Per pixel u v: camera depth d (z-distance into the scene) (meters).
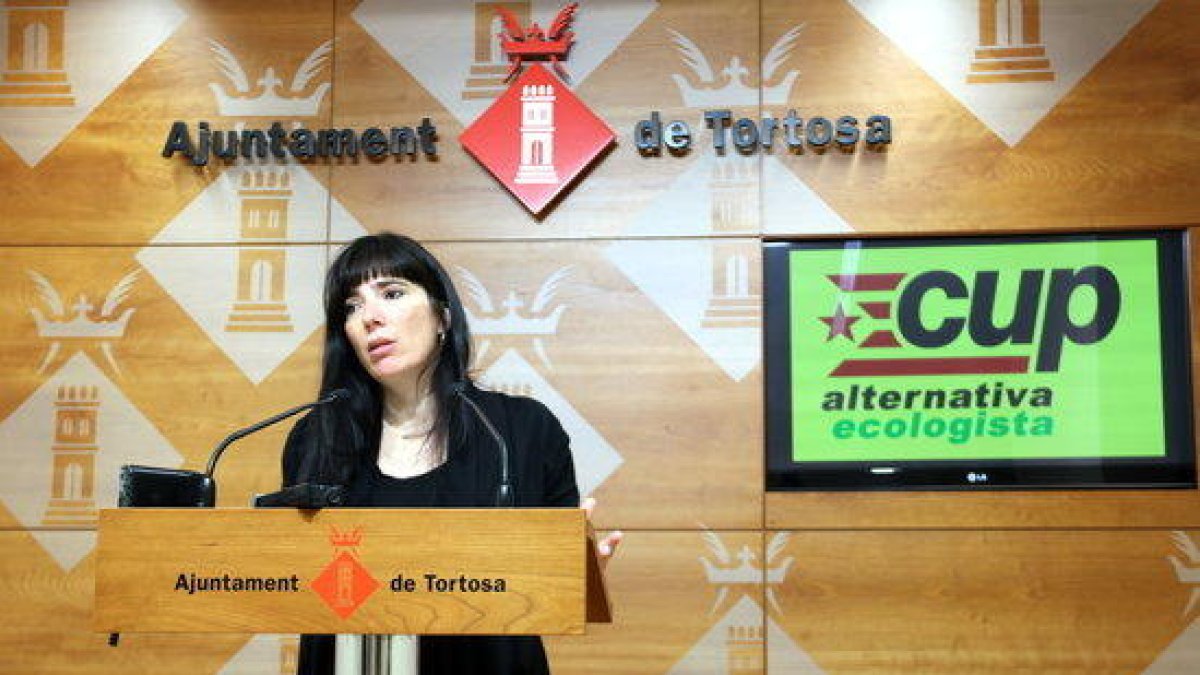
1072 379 3.70
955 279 3.77
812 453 3.73
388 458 2.20
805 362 3.77
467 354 2.27
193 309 3.90
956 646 3.61
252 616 1.65
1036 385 3.71
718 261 3.81
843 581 3.66
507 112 3.90
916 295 3.77
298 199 3.93
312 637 2.06
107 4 4.02
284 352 3.87
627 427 3.76
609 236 3.85
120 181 3.96
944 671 3.60
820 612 3.65
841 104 3.85
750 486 3.71
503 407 2.26
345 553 1.65
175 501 1.81
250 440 3.83
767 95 3.87
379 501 2.12
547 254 3.85
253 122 3.98
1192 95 3.75
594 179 3.88
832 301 3.79
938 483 3.69
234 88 3.99
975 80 3.82
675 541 3.70
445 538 1.65
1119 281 3.73
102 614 1.66
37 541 3.83
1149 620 3.58
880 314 3.78
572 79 3.92
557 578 1.63
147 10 4.02
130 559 1.67
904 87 3.84
